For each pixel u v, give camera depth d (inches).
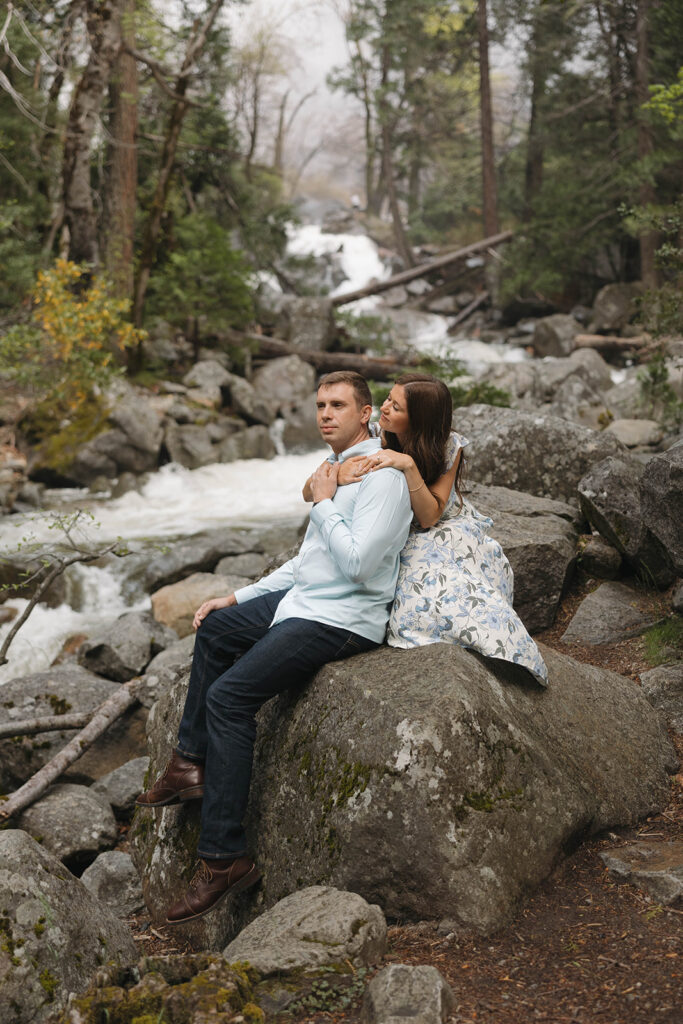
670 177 795.4
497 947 103.8
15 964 105.5
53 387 492.7
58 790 188.1
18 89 630.5
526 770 116.6
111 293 645.3
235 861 118.6
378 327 832.9
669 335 350.3
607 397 576.7
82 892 118.7
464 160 1350.9
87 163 597.6
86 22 553.6
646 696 152.8
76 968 110.0
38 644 306.5
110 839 179.2
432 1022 84.1
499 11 979.9
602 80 910.4
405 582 127.1
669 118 334.6
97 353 478.3
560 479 225.6
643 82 771.4
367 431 126.7
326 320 815.1
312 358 765.9
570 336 813.2
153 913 143.2
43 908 111.0
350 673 120.0
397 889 109.0
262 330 826.8
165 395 626.5
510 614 127.3
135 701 216.7
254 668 119.1
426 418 125.7
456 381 425.1
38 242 673.0
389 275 1227.2
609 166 864.3
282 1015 89.6
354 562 115.1
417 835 107.1
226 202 904.9
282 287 999.0
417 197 1429.6
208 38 673.0
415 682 115.9
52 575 214.1
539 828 114.7
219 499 512.7
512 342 882.1
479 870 108.0
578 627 184.4
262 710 131.3
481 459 229.5
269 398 692.7
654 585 193.9
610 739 135.6
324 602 121.3
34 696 220.7
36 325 488.4
